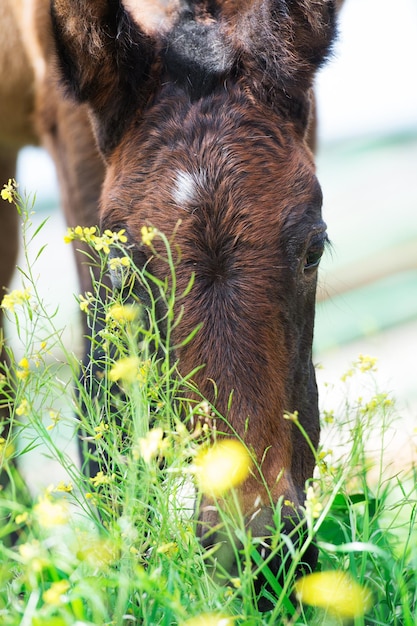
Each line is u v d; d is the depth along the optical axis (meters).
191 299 4.32
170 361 4.43
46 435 4.27
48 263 16.19
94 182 6.30
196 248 4.37
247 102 4.84
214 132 4.70
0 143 8.03
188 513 4.64
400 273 14.48
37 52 6.70
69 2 4.97
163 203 4.52
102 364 5.38
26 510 4.09
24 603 4.05
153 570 3.93
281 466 4.27
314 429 5.01
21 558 3.88
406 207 17.39
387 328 13.09
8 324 8.57
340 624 4.09
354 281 14.20
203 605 3.75
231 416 4.21
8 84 7.33
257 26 5.00
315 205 4.68
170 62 4.95
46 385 4.71
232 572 4.10
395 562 4.38
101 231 4.78
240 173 4.56
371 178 19.55
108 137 5.11
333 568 4.61
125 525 3.85
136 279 4.55
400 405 9.58
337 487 4.16
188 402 4.25
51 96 6.59
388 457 7.46
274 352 4.37
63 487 4.24
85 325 6.00
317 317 13.09
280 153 4.72
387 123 23.47
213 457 3.92
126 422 4.68
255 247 4.40
